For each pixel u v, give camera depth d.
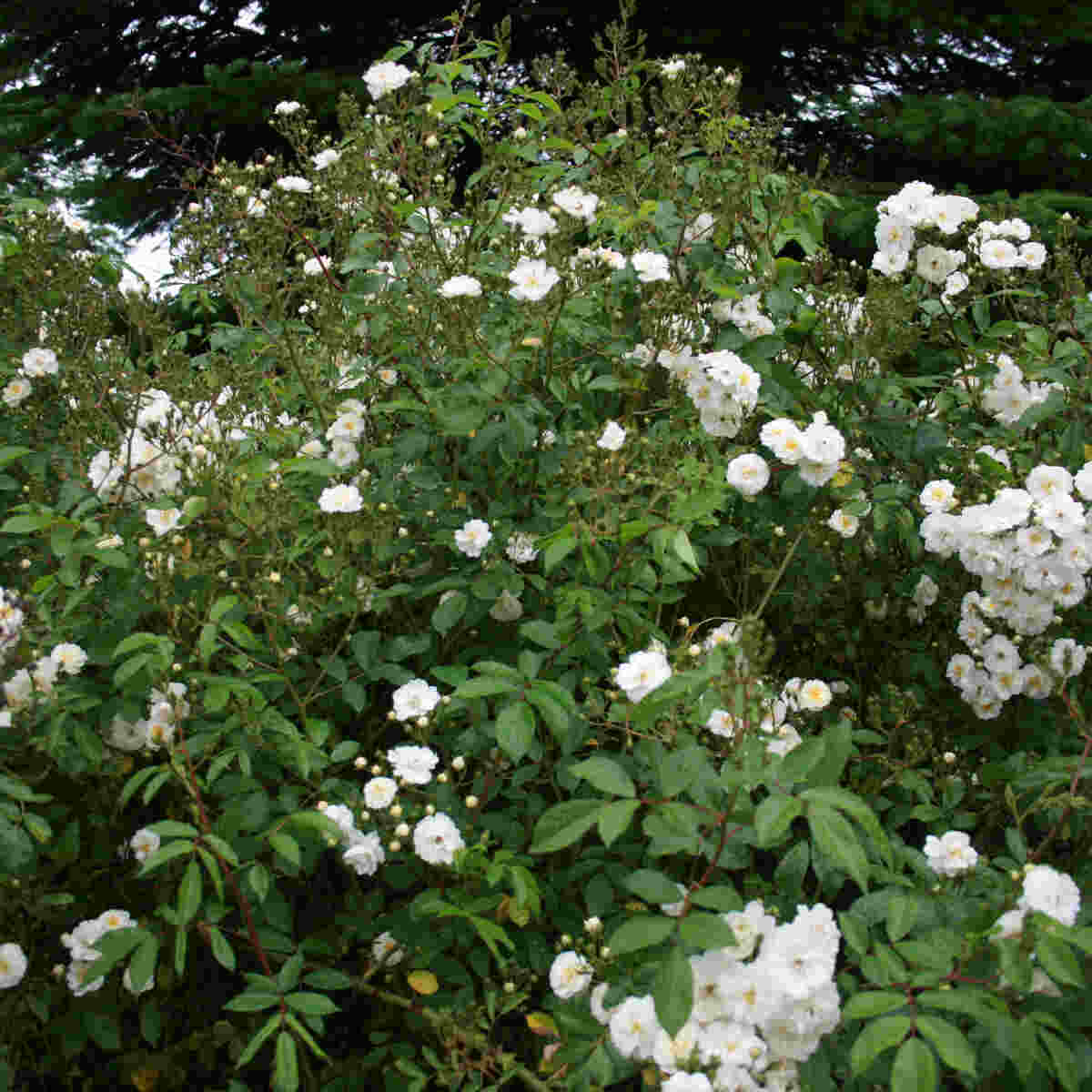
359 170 3.24
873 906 2.08
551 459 2.95
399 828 2.31
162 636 2.37
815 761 1.80
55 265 3.47
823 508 2.99
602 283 3.18
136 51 9.03
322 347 3.39
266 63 8.53
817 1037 1.86
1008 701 2.98
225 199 3.26
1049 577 2.70
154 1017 2.45
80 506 2.69
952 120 7.51
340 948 2.49
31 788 2.51
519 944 2.46
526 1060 2.51
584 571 2.67
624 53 3.69
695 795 1.96
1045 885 1.91
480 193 3.42
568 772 2.42
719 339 3.18
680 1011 1.66
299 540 2.78
